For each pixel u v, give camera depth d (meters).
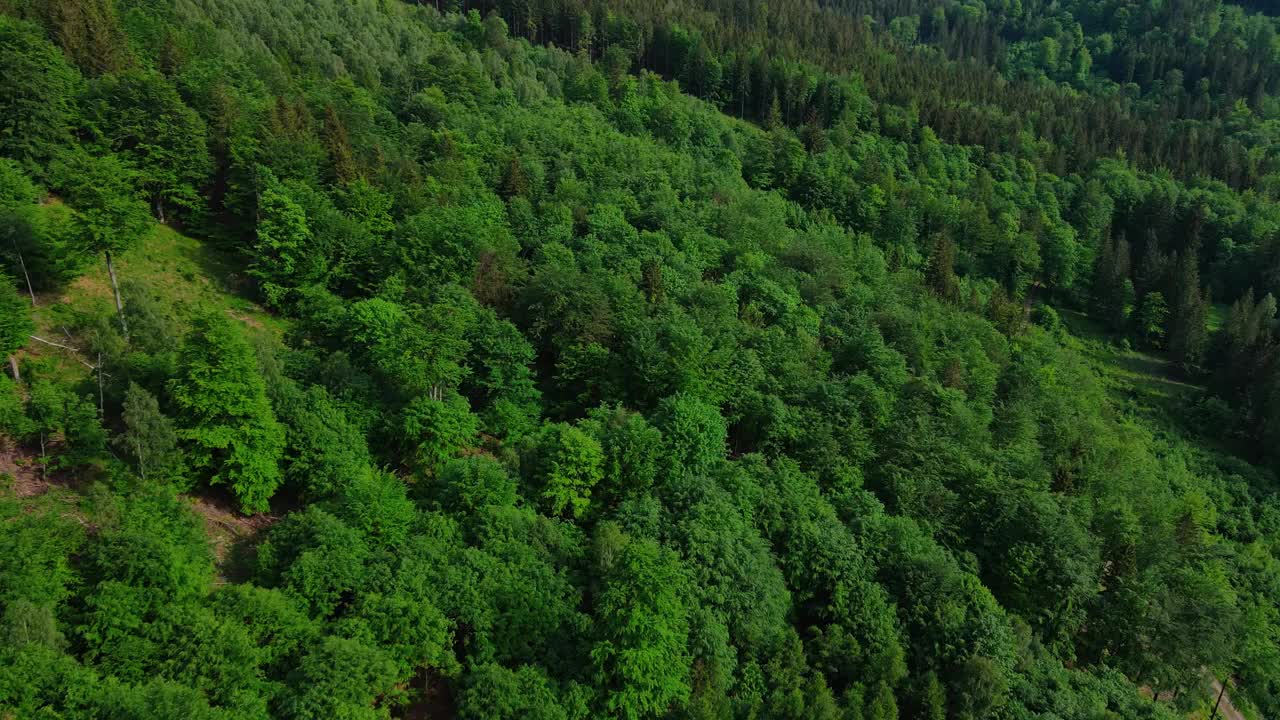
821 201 148.12
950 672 57.97
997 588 71.06
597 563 57.22
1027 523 71.75
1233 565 89.56
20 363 59.84
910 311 109.06
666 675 50.38
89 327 64.69
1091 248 162.38
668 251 100.69
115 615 42.91
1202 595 72.50
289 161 90.00
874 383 87.69
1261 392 120.25
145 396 53.72
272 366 63.19
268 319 78.62
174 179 85.31
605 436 67.44
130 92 86.69
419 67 140.00
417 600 49.41
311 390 63.19
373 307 73.56
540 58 176.50
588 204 109.75
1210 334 140.88
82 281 71.19
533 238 97.38
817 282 108.06
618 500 66.50
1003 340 114.62
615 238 101.12
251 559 53.22
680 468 67.56
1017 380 105.00
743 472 68.62
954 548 73.12
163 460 53.81
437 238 87.25
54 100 81.31
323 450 59.06
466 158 111.56
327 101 107.06
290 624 46.00
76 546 46.09
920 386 89.12
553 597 53.28
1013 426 92.56
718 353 80.25
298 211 81.38
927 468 77.56
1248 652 76.88
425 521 56.25
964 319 115.81
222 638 42.62
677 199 120.94
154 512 50.25
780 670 54.81
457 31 178.00
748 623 56.78
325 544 50.44
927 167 172.88
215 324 57.12
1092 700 59.69
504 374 74.50
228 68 109.44
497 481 59.69
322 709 41.28
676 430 68.81
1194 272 143.75
